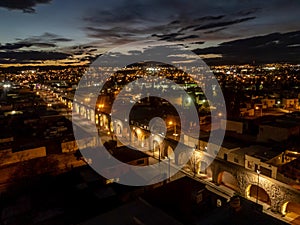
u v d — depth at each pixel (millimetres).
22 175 27312
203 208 18609
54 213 20578
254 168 26969
